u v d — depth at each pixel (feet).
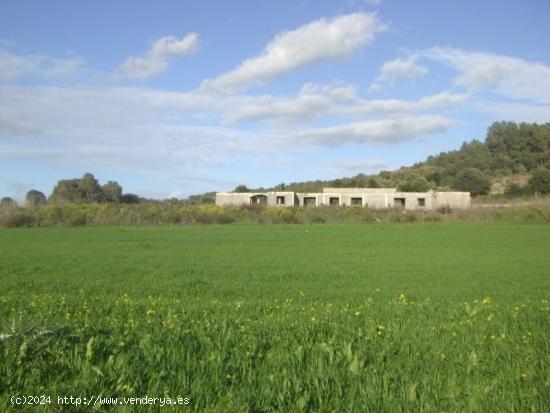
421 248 124.06
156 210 218.38
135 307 44.62
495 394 21.76
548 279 74.23
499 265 91.56
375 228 193.57
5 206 210.79
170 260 94.79
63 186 317.42
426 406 20.63
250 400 20.47
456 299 54.80
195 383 21.81
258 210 232.32
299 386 21.80
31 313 39.19
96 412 19.40
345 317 37.37
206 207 235.20
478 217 231.71
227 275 75.87
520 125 602.85
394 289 63.31
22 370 22.11
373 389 21.94
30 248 114.42
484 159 572.10
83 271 78.07
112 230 175.22
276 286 65.21
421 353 27.07
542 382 22.94
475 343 28.94
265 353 26.53
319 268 85.56
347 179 491.72
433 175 542.98
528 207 243.81
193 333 29.37
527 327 33.60
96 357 23.95
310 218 227.40
